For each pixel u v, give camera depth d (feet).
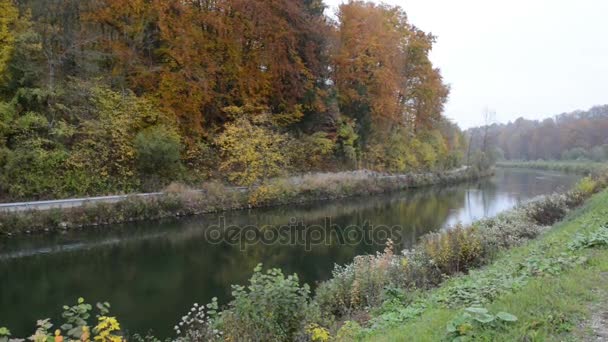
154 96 69.62
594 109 286.87
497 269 22.50
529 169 226.58
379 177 104.37
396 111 118.01
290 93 89.40
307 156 91.97
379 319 19.10
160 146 61.62
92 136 57.06
